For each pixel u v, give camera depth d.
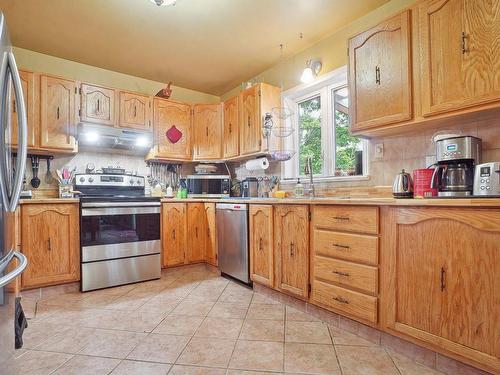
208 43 2.87
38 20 2.46
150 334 1.79
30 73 2.74
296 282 2.12
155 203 3.00
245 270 2.65
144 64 3.32
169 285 2.77
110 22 2.50
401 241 1.52
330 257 1.88
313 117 3.08
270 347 1.63
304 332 1.81
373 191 2.34
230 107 3.60
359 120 2.08
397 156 2.19
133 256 2.85
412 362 1.49
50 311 2.14
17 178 1.18
